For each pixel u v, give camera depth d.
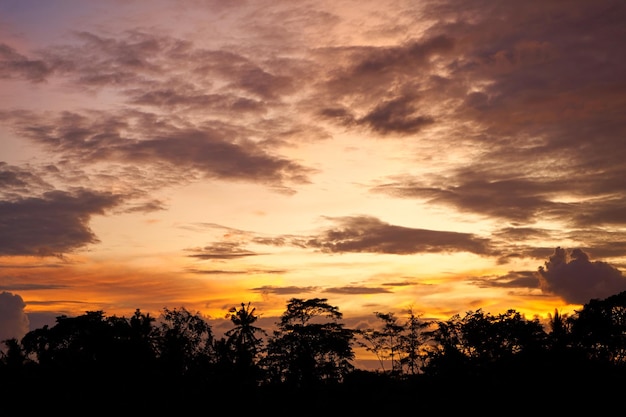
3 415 83.06
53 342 87.31
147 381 84.38
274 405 90.56
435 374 87.06
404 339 104.25
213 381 86.62
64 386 83.69
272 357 99.25
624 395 77.44
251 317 100.25
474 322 88.62
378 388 90.75
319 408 90.75
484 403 82.31
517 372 81.56
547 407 78.94
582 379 78.44
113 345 85.44
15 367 85.44
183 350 88.44
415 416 85.50
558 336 82.94
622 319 82.69
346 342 102.00
